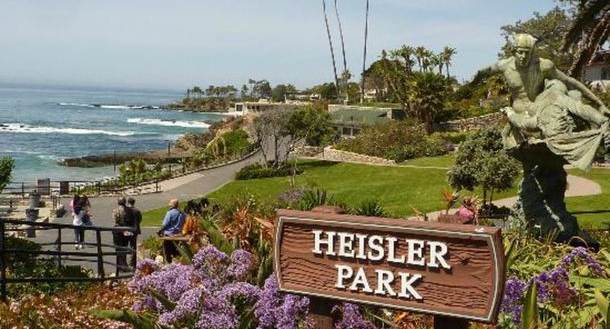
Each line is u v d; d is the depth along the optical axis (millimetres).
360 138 54250
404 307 3424
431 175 41406
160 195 42000
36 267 11570
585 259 5703
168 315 4121
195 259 4680
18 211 33406
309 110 55625
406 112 65125
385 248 3471
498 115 60094
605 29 17625
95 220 32469
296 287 3703
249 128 72562
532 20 56469
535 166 12039
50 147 91438
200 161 59125
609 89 43312
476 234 3240
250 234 8672
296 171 48906
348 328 3922
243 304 4352
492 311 3219
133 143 101625
